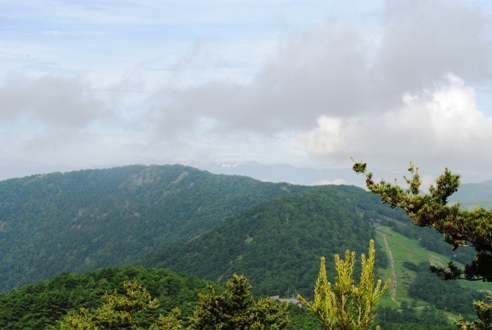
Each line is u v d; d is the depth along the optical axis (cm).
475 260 1588
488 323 2138
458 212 1534
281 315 3644
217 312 3503
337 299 1097
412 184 1659
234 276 3691
